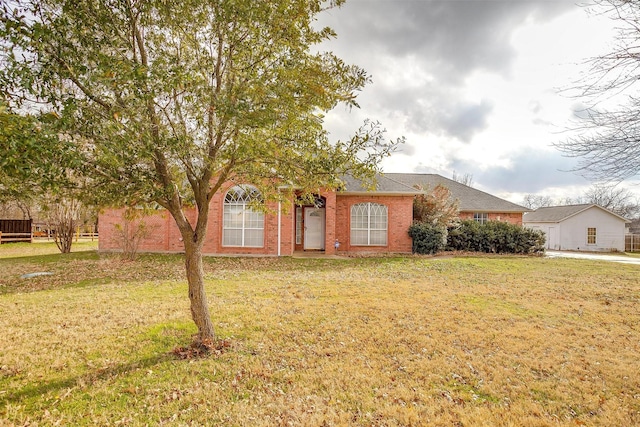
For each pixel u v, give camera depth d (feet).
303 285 30.09
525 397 11.98
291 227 51.75
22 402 11.12
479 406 11.39
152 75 10.43
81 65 10.27
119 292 26.81
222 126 12.74
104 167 11.27
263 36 12.85
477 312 21.91
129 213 15.15
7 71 8.96
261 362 14.42
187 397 11.60
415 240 57.11
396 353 15.53
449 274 37.14
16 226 82.12
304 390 12.22
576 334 18.22
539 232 60.54
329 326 18.89
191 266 15.53
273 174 17.02
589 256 71.61
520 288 29.89
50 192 11.20
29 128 8.07
